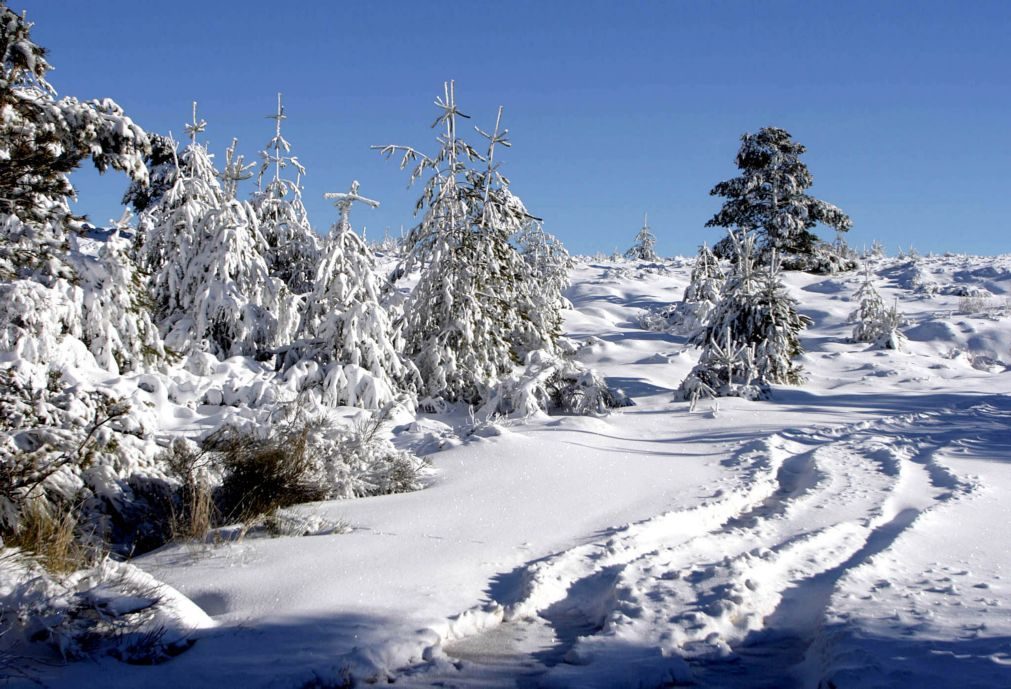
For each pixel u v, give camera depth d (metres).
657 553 6.34
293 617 4.80
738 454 10.99
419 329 16.78
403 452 9.34
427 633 4.60
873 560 6.02
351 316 14.50
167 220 16.92
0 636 4.22
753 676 4.38
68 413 7.00
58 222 8.23
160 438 8.00
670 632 4.75
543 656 4.64
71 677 4.02
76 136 9.64
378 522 7.08
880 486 8.95
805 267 42.34
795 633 5.00
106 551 5.95
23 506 5.64
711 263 31.41
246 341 16.05
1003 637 4.34
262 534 6.71
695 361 22.36
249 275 16.42
